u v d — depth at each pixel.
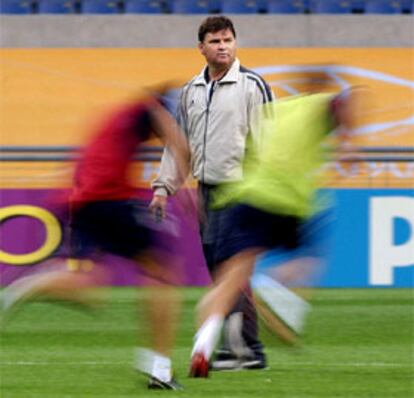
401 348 26.31
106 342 27.17
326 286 38.94
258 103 21.36
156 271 19.30
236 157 21.41
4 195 37.94
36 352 25.47
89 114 62.53
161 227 19.33
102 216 19.52
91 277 20.67
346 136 19.98
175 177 20.84
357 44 64.31
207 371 19.06
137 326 29.91
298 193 19.50
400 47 64.19
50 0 65.75
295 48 64.06
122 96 63.19
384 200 38.69
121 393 19.47
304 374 21.98
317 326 30.03
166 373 19.55
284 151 19.52
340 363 23.69
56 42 63.84
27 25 63.66
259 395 19.30
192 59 64.06
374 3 66.25
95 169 19.58
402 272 38.94
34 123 62.28
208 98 21.48
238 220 19.64
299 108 19.70
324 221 20.70
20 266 37.81
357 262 38.84
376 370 22.66
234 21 64.25
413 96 63.31
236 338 22.19
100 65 63.62
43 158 37.97
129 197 19.47
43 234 37.78
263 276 22.34
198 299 35.09
